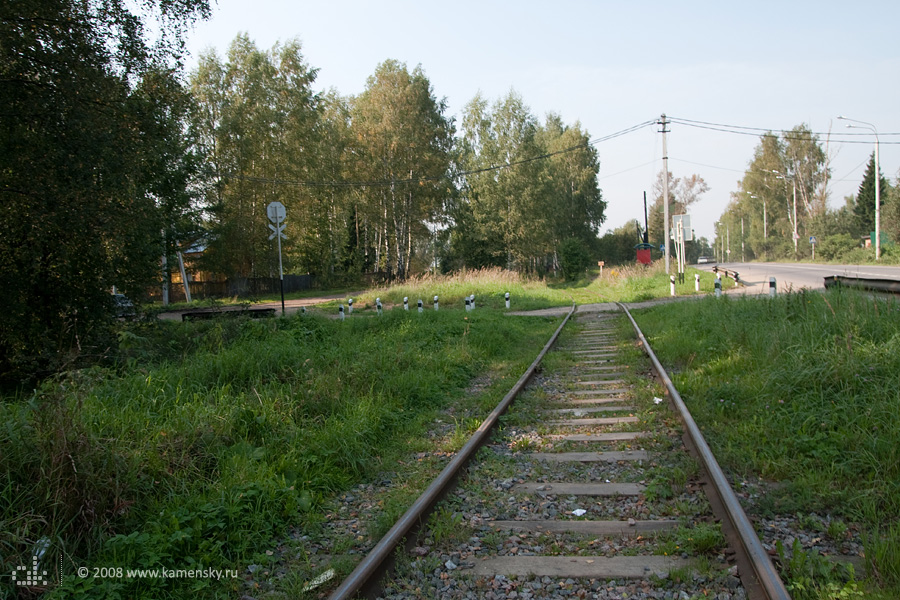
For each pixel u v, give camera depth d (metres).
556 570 3.58
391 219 47.69
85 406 5.64
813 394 6.53
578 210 72.12
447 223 53.66
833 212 68.06
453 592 3.41
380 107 45.56
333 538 4.29
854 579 3.26
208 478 5.02
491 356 12.73
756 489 4.76
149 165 13.38
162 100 13.22
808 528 4.04
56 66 10.66
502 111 49.47
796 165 71.12
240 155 40.19
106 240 11.59
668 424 6.64
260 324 13.34
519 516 4.48
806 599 3.09
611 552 3.79
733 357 9.20
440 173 47.38
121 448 4.74
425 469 5.72
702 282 29.84
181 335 13.08
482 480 5.29
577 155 67.31
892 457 4.75
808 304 10.68
